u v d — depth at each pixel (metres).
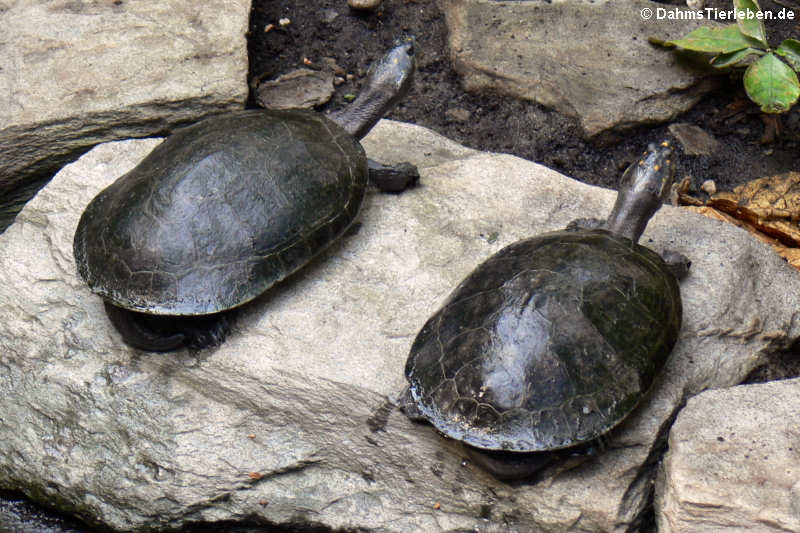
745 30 7.57
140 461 5.60
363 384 5.36
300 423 5.56
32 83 7.56
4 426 5.84
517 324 4.80
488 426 4.67
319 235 5.73
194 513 5.54
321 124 6.27
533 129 7.82
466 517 5.26
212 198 5.50
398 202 6.41
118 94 7.46
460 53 8.20
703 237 6.14
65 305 6.07
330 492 5.47
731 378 5.55
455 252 6.05
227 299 5.38
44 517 5.75
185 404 5.69
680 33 8.17
